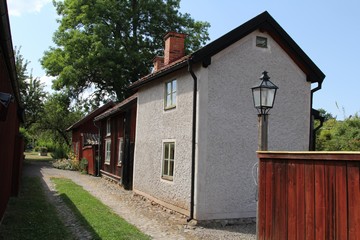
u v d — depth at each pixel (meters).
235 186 10.32
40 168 26.75
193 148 10.16
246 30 10.67
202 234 8.87
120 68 30.34
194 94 10.32
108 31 30.56
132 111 17.06
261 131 7.11
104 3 31.03
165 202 11.67
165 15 33.62
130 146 16.91
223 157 10.27
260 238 5.99
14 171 12.50
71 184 17.39
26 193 13.50
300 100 11.59
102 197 14.20
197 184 9.88
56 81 30.73
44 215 9.80
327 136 17.09
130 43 32.53
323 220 4.75
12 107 8.76
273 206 5.73
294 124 11.38
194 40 33.78
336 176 4.60
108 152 21.36
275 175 5.73
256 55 11.01
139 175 14.28
